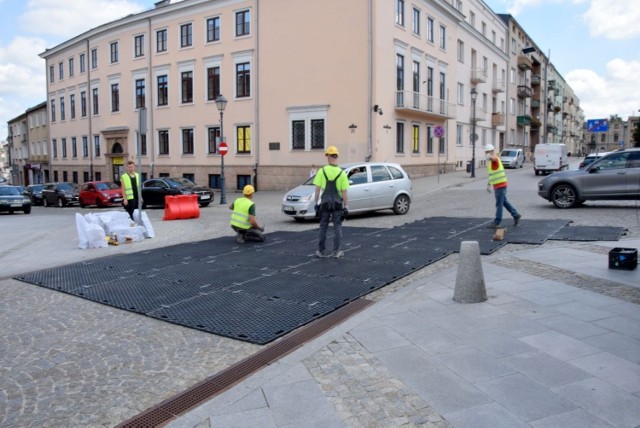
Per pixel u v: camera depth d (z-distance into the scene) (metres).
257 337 5.13
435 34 34.06
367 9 26.47
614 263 7.29
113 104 40.78
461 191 23.59
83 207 30.61
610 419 3.27
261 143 30.44
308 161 28.72
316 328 5.38
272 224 15.17
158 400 3.92
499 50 49.97
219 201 26.06
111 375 4.41
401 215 15.73
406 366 4.22
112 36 39.62
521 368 4.08
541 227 11.23
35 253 10.94
